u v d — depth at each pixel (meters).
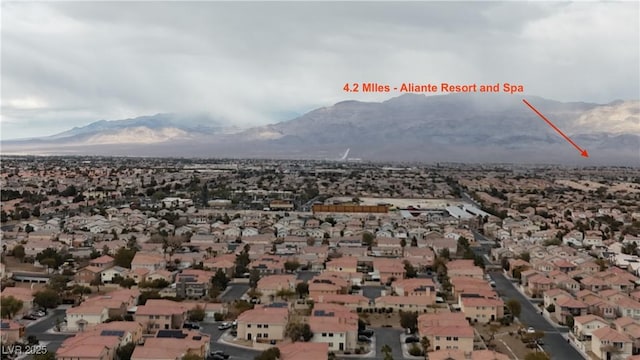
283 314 155.88
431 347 143.88
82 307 159.88
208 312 169.62
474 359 128.88
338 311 160.12
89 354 127.12
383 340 154.12
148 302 164.75
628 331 149.00
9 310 164.00
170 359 128.00
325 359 129.25
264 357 132.25
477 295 179.75
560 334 161.62
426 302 178.50
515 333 161.12
